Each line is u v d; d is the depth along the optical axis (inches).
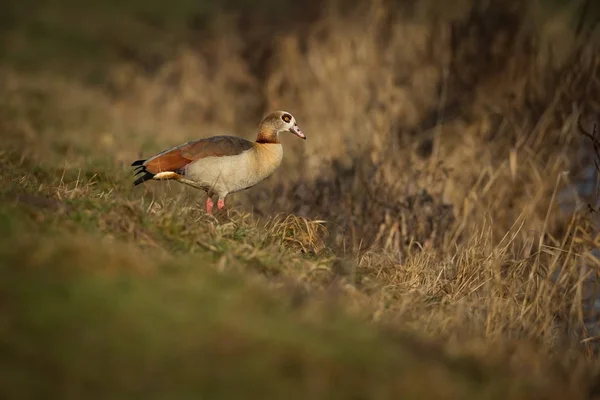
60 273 575.2
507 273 899.4
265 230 850.1
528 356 645.3
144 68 2094.0
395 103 1396.4
